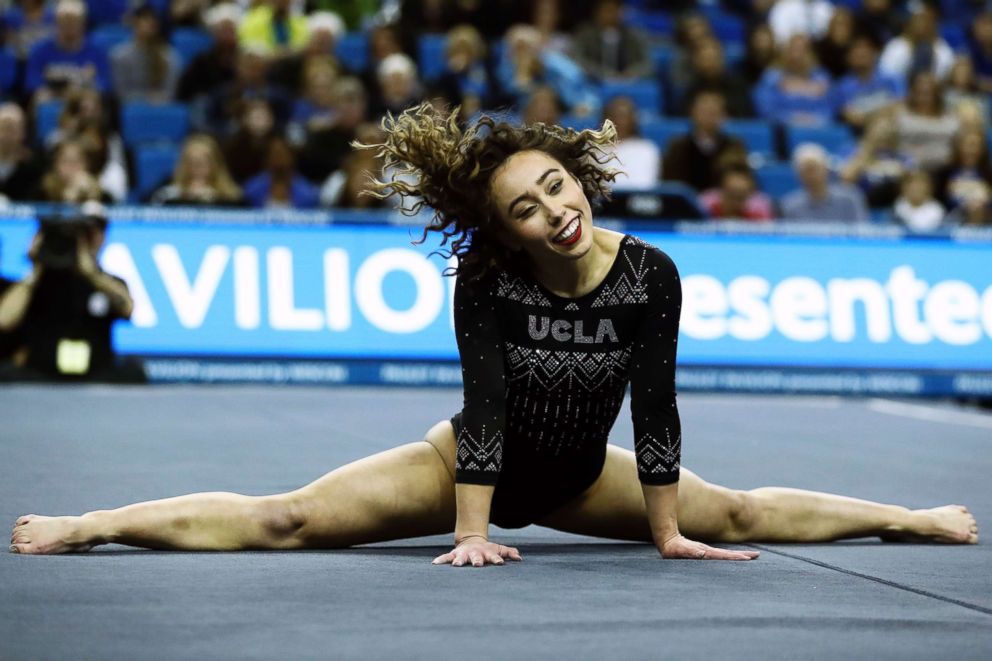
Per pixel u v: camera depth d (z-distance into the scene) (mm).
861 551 4383
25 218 10227
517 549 4355
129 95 13852
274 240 10586
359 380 10602
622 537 4488
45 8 15016
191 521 4105
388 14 17016
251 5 15734
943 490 6266
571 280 4059
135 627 3070
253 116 12641
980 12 18766
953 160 13570
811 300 11039
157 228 10406
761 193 12922
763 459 7277
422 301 10727
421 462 4199
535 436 4180
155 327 10344
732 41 17422
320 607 3303
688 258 10891
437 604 3352
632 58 15484
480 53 14633
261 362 10484
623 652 2855
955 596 3605
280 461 6652
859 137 15023
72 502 5230
